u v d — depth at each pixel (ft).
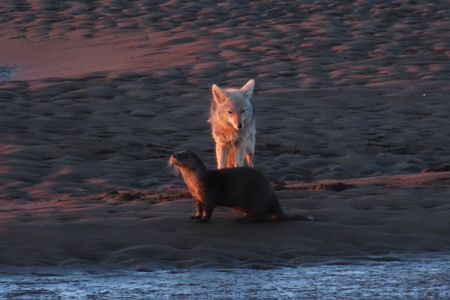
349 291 35.12
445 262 41.50
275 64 143.02
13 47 177.27
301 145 92.53
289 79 133.08
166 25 189.88
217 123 62.28
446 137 98.37
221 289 35.53
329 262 41.57
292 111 111.04
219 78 133.69
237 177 48.57
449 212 51.19
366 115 109.60
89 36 185.16
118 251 43.16
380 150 91.09
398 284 36.32
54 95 116.78
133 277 38.14
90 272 39.29
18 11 210.79
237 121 60.08
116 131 98.17
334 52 155.12
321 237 46.39
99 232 46.57
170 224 48.44
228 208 53.21
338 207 52.90
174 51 159.63
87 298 33.91
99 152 86.69
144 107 110.63
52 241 44.62
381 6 198.70
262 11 198.29
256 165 83.10
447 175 65.05
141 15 201.46
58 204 58.95
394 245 45.37
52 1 218.38
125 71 137.49
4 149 84.89
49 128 98.89
